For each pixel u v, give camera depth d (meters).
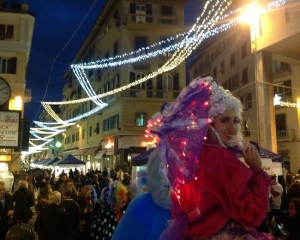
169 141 1.82
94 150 39.00
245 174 1.60
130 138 30.36
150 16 31.61
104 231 4.76
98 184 15.08
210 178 1.65
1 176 15.88
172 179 1.76
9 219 7.57
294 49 15.28
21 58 26.41
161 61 31.69
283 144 29.11
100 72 39.22
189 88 1.96
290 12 13.59
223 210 1.65
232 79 34.41
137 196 2.09
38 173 19.91
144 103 31.12
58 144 54.81
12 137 17.05
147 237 1.87
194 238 1.69
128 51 30.97
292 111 28.41
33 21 27.36
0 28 26.41
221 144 1.81
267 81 15.20
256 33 15.48
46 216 5.80
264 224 1.97
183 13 32.28
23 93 26.16
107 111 36.00
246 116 30.64
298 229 5.00
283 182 9.26
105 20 37.03
